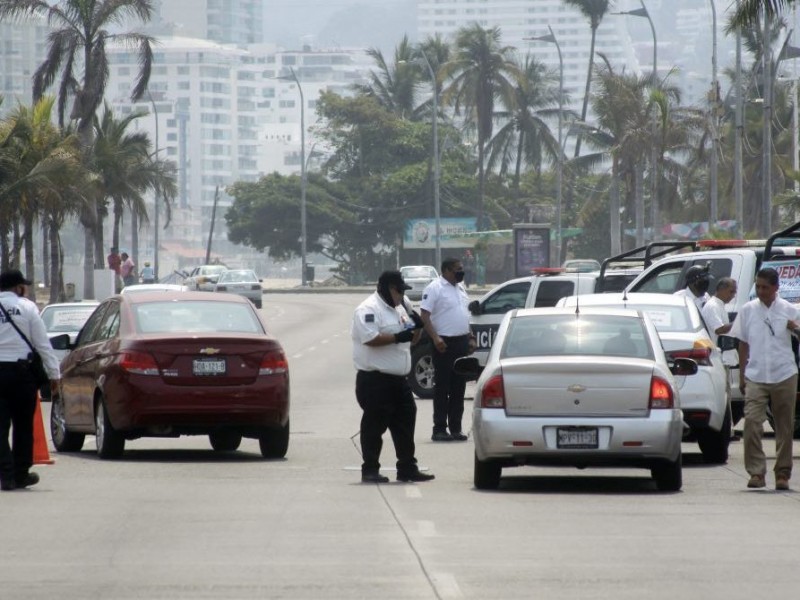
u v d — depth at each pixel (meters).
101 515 30.69
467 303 49.25
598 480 38.09
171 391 40.44
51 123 130.62
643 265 68.50
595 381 34.00
